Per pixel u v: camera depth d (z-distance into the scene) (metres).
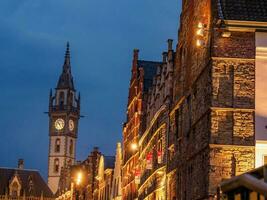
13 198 198.00
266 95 36.59
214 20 37.09
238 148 36.09
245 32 36.91
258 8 37.34
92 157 123.06
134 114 82.50
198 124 40.59
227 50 36.81
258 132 36.25
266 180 18.66
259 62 36.84
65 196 163.62
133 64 86.38
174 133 51.53
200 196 38.72
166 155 55.81
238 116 36.38
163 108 56.94
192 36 44.34
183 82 47.81
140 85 78.88
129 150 86.00
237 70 36.75
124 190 88.38
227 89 36.59
